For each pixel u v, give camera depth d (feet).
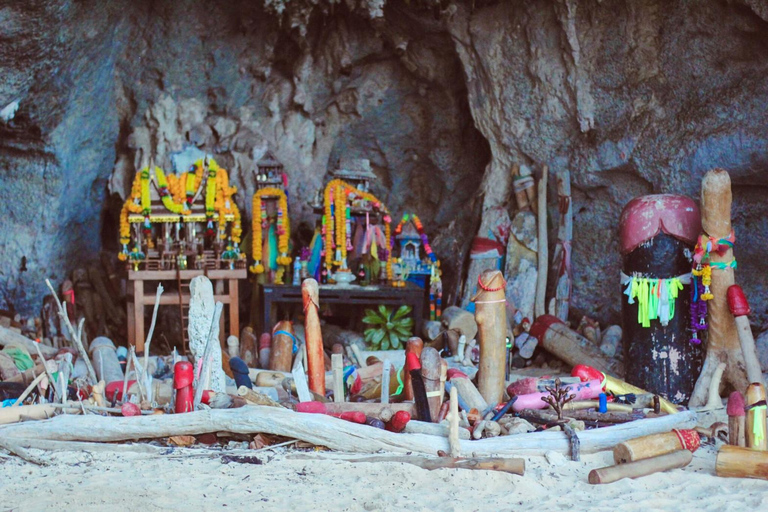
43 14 31.68
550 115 39.32
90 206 41.52
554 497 19.71
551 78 38.75
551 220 40.34
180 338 39.63
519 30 39.04
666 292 29.01
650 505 19.13
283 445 22.81
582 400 25.91
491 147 41.45
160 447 22.68
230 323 38.14
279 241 39.09
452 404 22.31
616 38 36.88
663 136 36.17
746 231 35.04
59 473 20.83
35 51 32.73
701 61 34.68
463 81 42.68
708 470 21.89
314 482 20.40
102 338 33.76
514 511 18.67
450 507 18.80
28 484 19.93
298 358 31.65
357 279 40.63
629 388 27.48
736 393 22.62
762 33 32.63
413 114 44.29
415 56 42.34
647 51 36.14
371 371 30.14
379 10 38.78
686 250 29.32
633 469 21.12
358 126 44.24
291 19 39.37
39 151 37.37
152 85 40.91
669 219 29.12
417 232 40.65
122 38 38.75
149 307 40.75
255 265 38.78
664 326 29.25
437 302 39.70
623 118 37.50
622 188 38.32
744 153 33.65
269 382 28.86
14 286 38.60
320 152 43.93
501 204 41.29
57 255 39.68
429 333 37.29
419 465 21.49
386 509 18.61
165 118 41.09
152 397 26.63
